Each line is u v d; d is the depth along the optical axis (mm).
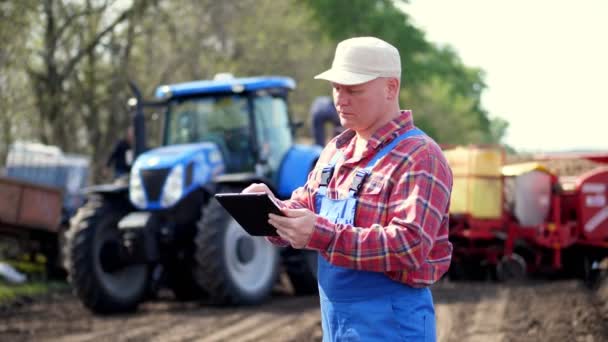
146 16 22406
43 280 13992
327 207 3553
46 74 20672
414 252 3254
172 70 23703
